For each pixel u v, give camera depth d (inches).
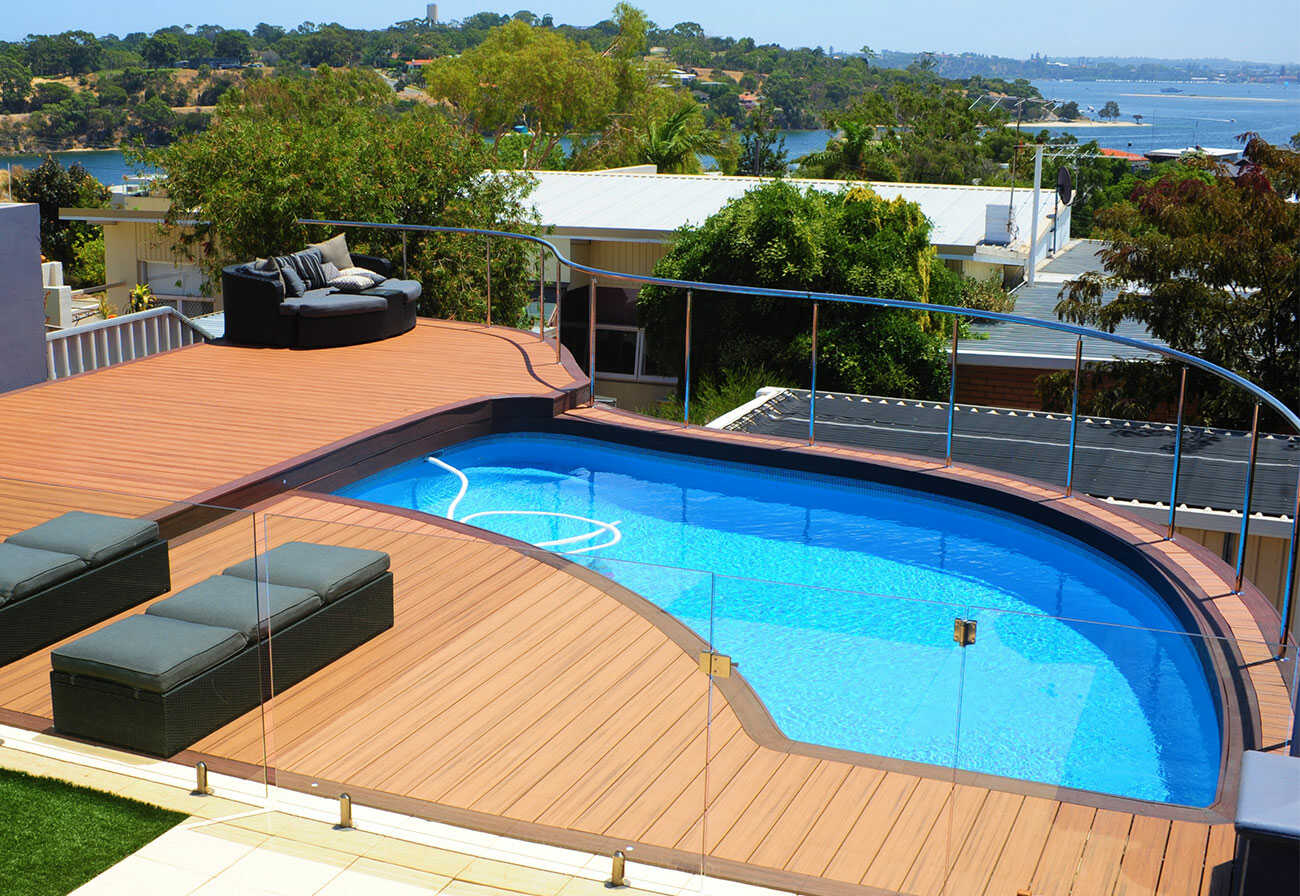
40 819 151.9
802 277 660.7
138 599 167.0
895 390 650.2
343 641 159.8
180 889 137.7
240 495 258.1
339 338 396.8
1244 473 362.0
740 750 147.5
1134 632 137.3
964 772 141.4
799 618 145.2
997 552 280.2
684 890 144.9
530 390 346.3
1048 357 608.4
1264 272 607.8
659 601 153.2
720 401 555.2
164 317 415.8
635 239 714.2
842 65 5191.9
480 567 158.6
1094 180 1860.2
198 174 656.4
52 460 277.4
